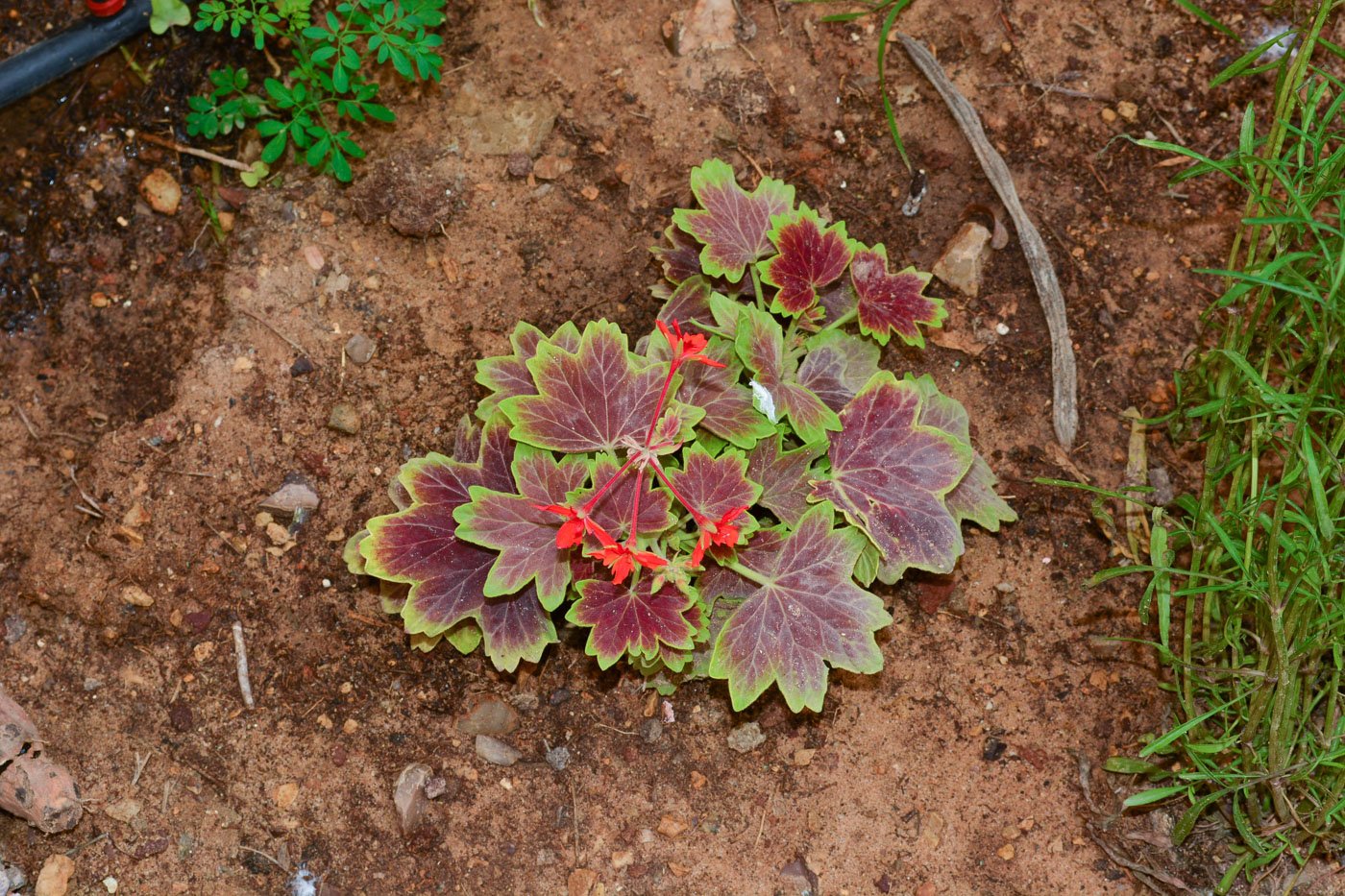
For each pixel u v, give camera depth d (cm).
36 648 120
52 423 123
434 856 118
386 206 124
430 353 123
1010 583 121
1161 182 125
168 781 119
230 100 125
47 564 121
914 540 116
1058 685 120
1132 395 123
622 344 116
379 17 122
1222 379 118
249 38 126
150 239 124
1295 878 118
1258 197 115
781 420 119
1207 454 119
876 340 119
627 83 126
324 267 124
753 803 119
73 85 125
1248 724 115
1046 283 124
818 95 126
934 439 117
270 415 122
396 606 119
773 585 115
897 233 125
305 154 125
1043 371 124
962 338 124
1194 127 126
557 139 125
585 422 115
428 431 122
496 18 127
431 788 119
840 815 119
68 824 118
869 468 117
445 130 125
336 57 123
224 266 124
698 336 112
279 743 119
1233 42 126
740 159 125
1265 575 115
